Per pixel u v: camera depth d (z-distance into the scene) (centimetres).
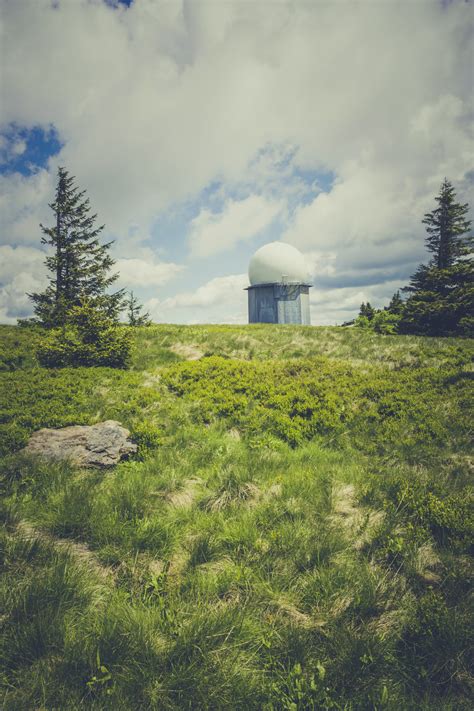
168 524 456
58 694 250
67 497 504
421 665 284
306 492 557
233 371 1311
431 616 314
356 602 339
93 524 444
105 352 1380
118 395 1035
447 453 750
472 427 845
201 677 264
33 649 278
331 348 1780
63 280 2348
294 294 5253
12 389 1007
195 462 675
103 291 2433
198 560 407
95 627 301
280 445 786
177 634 300
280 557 406
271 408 1005
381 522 486
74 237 2439
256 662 290
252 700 258
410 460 731
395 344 1800
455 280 2883
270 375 1272
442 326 2570
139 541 421
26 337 1708
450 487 600
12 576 353
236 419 920
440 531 470
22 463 601
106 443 681
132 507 489
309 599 352
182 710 246
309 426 888
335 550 425
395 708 251
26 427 772
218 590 358
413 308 2661
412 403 1000
